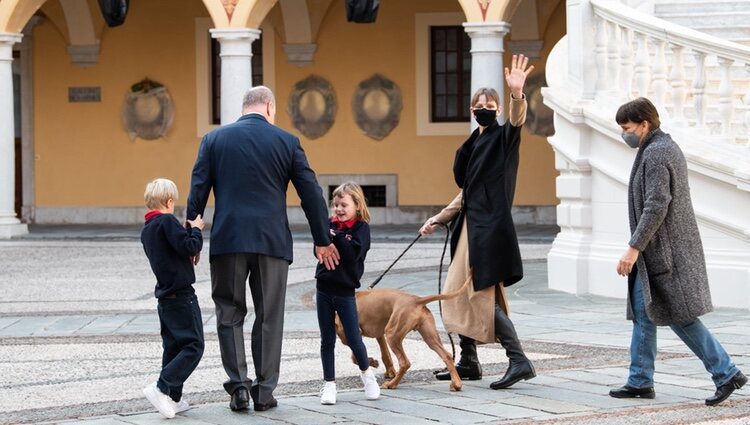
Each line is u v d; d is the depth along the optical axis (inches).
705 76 579.2
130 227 1245.7
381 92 1258.0
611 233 614.5
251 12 1047.6
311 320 560.4
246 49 1053.8
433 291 662.5
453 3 1238.3
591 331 497.4
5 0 1087.0
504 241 380.5
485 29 1002.7
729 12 763.4
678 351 438.0
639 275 348.2
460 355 423.2
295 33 1263.5
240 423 336.5
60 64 1314.0
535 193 1227.2
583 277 625.6
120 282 743.7
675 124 587.5
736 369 342.6
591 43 623.8
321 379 410.3
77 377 424.5
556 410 339.6
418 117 1251.8
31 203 1323.8
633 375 354.9
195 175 362.9
